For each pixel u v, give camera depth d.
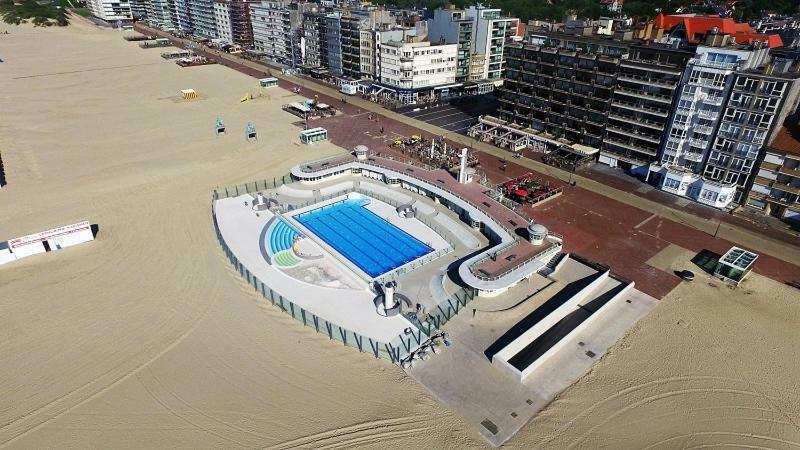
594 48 97.56
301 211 82.12
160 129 122.12
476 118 131.88
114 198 86.56
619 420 45.72
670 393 48.62
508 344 52.62
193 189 90.31
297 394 47.53
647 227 78.81
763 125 77.12
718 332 56.62
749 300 62.03
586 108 100.94
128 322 56.72
